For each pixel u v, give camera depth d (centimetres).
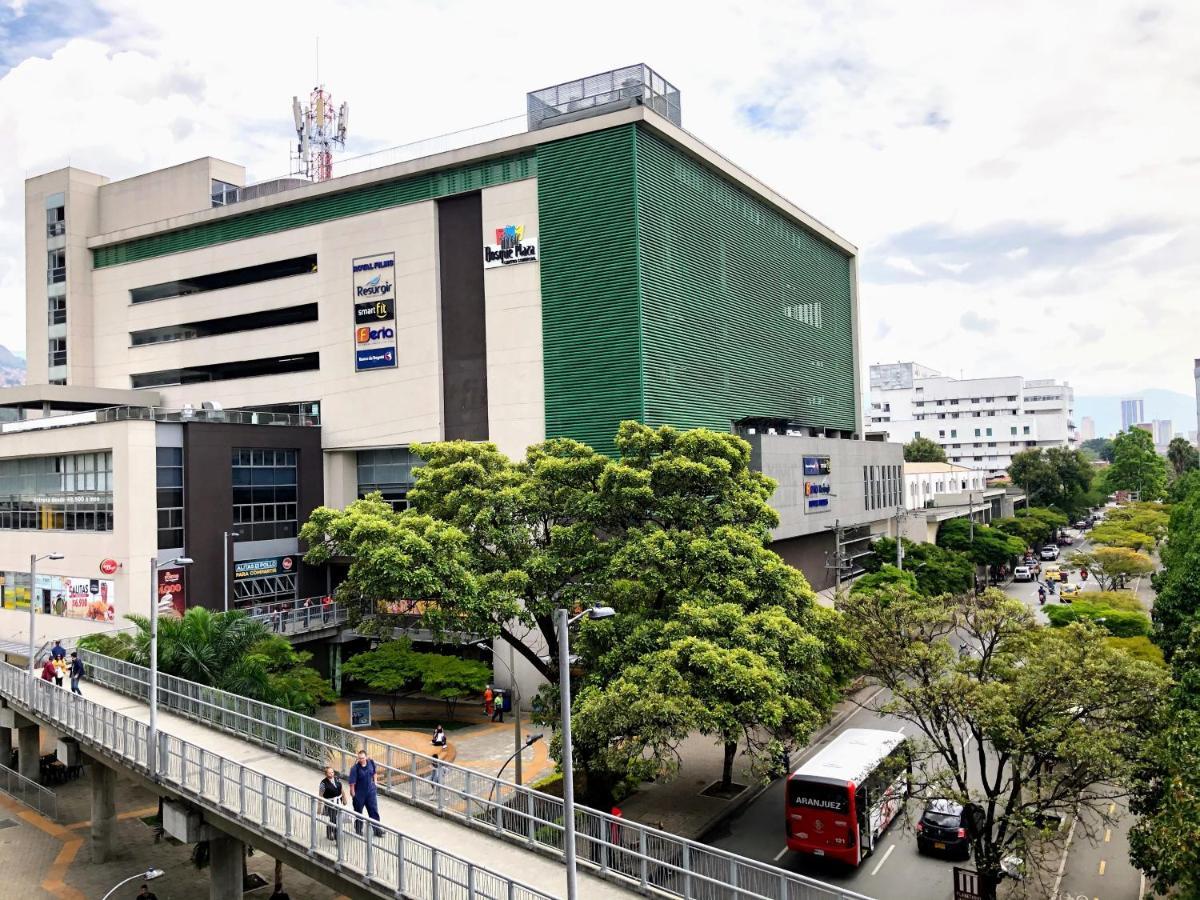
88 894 2791
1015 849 2222
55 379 6738
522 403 4859
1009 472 12625
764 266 6200
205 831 2375
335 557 5500
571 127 4716
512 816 2048
